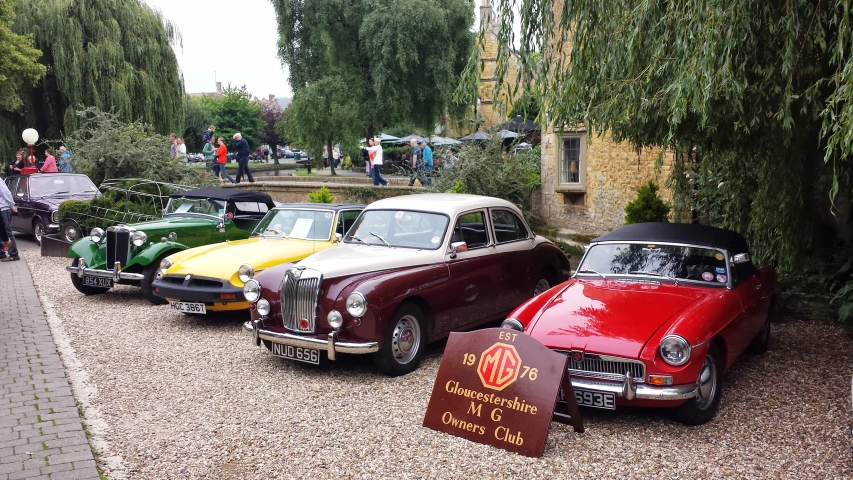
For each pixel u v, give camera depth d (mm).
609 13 6543
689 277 6391
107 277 10516
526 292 8648
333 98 26906
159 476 4695
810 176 7199
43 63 24766
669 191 12273
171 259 9414
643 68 6559
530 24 7082
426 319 7320
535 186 16250
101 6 24688
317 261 7176
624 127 7293
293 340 6871
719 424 5492
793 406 5836
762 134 6969
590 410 5863
